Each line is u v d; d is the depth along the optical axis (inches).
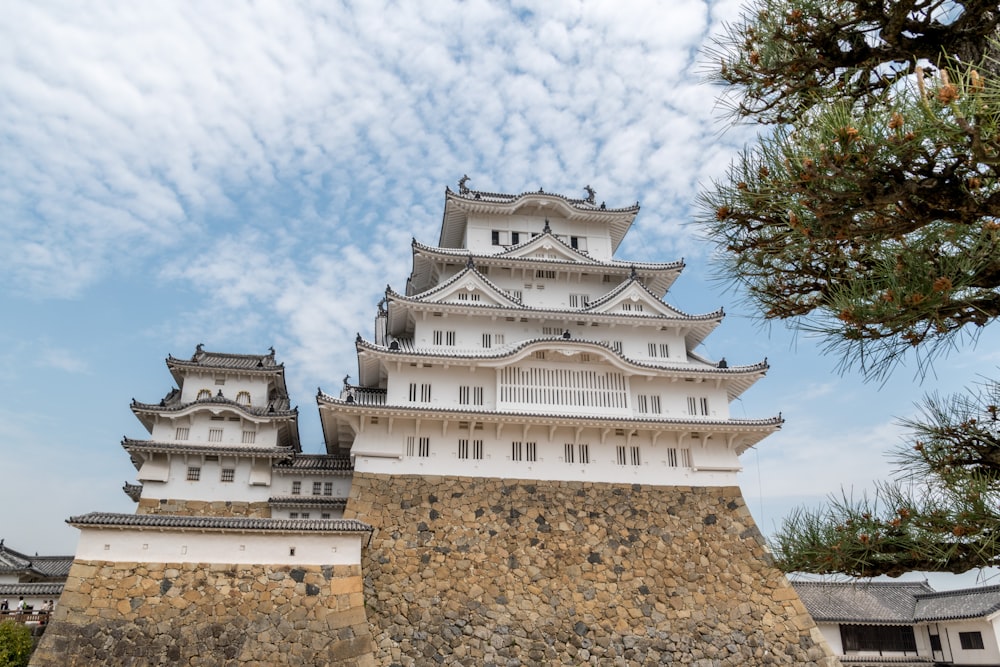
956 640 1862.7
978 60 380.8
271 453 1654.8
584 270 1929.1
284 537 1243.2
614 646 1395.2
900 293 320.5
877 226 335.3
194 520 1224.8
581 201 2294.5
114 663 1102.4
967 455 403.5
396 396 1637.6
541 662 1357.0
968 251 320.8
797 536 462.9
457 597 1402.6
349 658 1165.7
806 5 402.0
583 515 1556.3
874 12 398.3
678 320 1819.6
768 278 415.5
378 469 1544.0
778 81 434.0
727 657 1416.1
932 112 286.4
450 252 1892.2
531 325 1812.3
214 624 1155.3
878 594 2039.9
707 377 1726.1
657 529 1565.0
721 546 1562.5
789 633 1460.4
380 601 1373.0
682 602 1470.2
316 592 1208.2
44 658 1087.6
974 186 297.9
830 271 394.3
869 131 304.0
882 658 1877.5
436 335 1755.7
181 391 1830.7
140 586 1165.1
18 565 1768.0
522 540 1499.8
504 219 2100.1
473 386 1678.2
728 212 388.5
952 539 391.5
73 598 1138.7
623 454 1651.1
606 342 1827.0
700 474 1656.0
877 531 424.8
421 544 1459.2
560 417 1590.8
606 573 1483.8
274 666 1138.0
